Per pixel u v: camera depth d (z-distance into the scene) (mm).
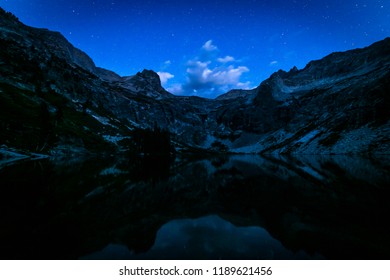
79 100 189250
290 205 15727
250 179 32062
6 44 181375
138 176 35688
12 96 116750
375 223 11406
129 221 12211
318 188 22969
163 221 12203
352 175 34281
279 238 9508
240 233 10203
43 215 13258
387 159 82125
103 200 17672
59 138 99625
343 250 8289
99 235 10047
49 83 169500
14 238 9680
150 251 8312
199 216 13211
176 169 50781
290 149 191625
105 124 171500
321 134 183000
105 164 60250
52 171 38625
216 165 66000
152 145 147875
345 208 14648
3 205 15594
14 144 76125
